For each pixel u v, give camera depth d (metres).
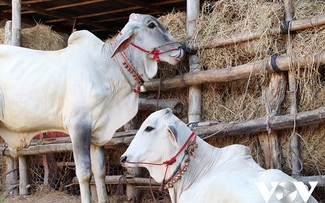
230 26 5.42
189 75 5.55
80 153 4.95
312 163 4.82
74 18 9.70
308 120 4.65
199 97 5.65
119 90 5.21
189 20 5.75
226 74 5.26
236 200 3.20
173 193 3.95
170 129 3.80
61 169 6.92
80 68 5.09
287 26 4.91
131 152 3.94
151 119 3.95
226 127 5.11
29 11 9.29
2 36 7.24
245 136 5.26
